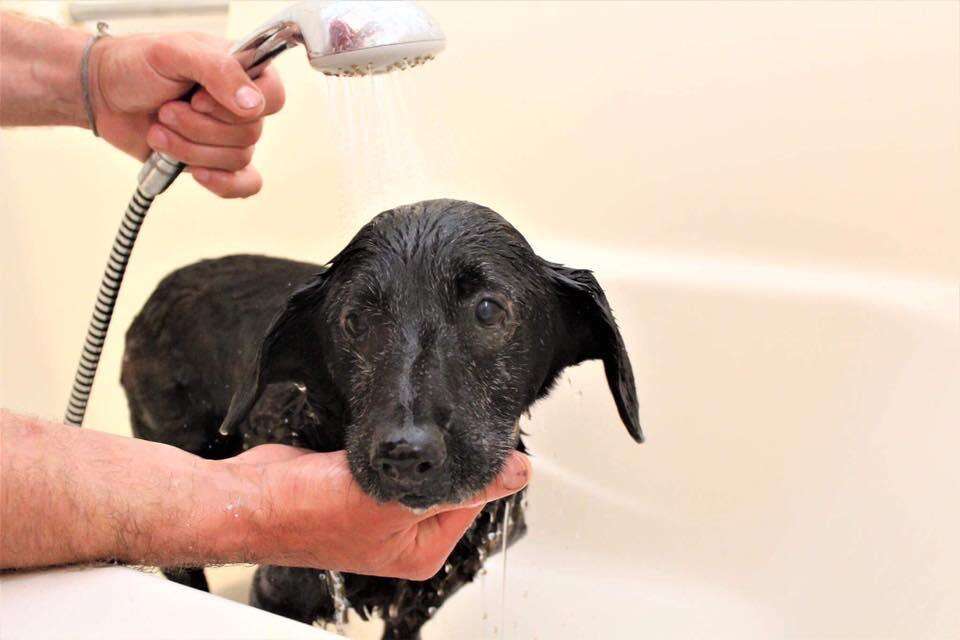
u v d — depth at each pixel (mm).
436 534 1372
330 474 1214
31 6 2342
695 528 2238
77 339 2701
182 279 2377
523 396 1485
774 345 2191
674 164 2539
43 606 967
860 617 1739
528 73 2686
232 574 2400
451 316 1381
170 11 2357
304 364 1602
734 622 2061
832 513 1944
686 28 2494
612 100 2604
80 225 2736
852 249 2273
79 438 1150
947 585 1513
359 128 1973
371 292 1391
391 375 1288
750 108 2418
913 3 2221
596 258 2604
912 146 2209
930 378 1821
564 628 2207
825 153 2330
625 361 1560
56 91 1828
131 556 1105
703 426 2283
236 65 1521
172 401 2303
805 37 2352
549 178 2707
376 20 1261
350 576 1804
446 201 1519
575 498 2414
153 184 1664
